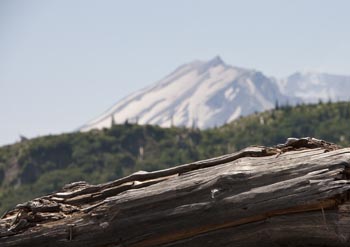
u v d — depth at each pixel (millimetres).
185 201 20328
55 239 21391
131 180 21562
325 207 19109
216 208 19953
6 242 21766
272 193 19391
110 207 20953
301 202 19047
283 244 19844
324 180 18859
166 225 20469
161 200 20547
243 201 19656
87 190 22094
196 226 20203
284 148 20500
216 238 20172
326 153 19375
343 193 18859
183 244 20469
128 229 20781
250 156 20484
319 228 19188
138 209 20719
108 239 20984
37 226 21641
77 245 21250
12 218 22188
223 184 19922
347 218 18922
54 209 21891
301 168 19328
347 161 18969
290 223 19453
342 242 19125
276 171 19547
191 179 20484
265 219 19734
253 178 19703
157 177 21297
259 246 20016
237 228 20000
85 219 21203
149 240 20703
